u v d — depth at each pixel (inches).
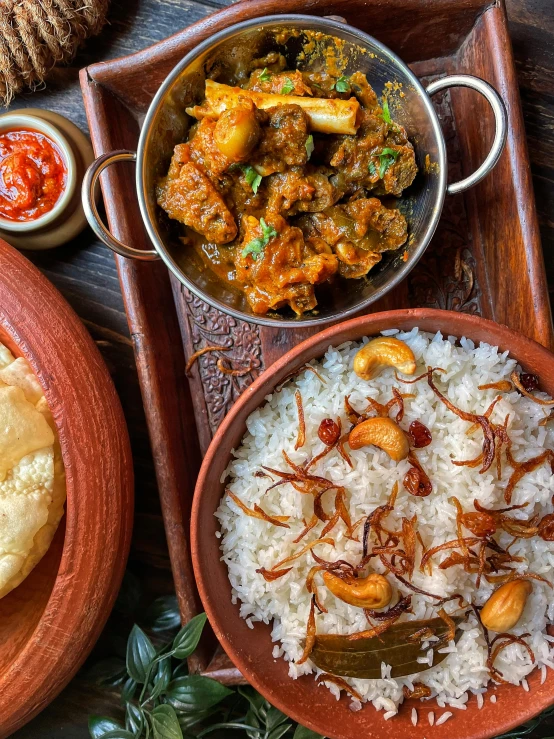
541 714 13.0
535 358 11.1
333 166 11.8
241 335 13.6
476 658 11.5
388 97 12.0
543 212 13.9
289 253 11.6
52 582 12.8
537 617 11.7
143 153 11.2
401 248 12.1
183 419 13.5
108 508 11.7
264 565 11.8
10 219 13.5
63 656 11.7
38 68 13.4
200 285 12.1
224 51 11.5
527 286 12.1
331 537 11.6
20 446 11.8
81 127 14.4
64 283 14.5
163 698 13.2
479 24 12.3
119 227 12.6
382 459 11.7
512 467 11.6
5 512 11.7
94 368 11.8
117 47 14.2
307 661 11.6
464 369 11.7
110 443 11.7
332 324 13.3
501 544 11.8
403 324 11.2
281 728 12.4
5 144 13.4
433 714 11.6
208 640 13.3
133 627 13.4
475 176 11.2
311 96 11.6
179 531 12.8
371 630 11.2
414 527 11.4
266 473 11.8
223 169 11.3
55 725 14.3
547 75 13.7
